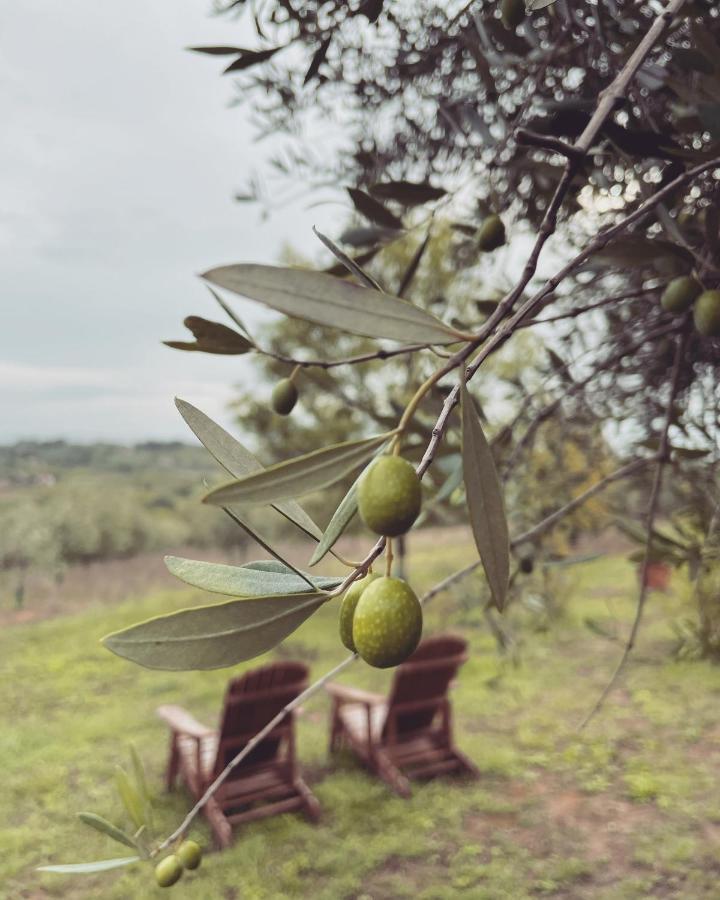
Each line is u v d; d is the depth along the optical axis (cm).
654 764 583
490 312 203
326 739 700
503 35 191
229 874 459
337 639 1094
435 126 246
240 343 116
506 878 444
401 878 453
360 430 1148
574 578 976
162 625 62
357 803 552
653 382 254
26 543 1652
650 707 689
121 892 444
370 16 176
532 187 220
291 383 118
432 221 166
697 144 154
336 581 70
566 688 761
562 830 498
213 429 74
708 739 620
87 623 1288
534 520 307
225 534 1912
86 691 885
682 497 275
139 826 94
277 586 72
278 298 53
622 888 426
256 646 64
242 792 529
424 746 611
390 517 56
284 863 471
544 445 307
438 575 1076
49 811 552
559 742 637
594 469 302
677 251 107
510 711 714
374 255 173
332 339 988
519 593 355
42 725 757
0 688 903
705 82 112
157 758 657
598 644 879
